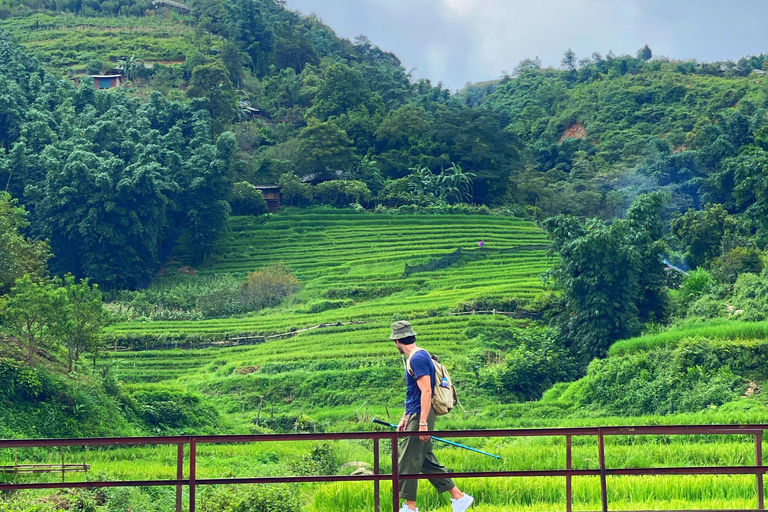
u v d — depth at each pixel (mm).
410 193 92562
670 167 107875
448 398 8453
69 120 87875
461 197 97750
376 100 125188
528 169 109062
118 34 149375
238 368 45562
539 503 12656
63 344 36312
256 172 94938
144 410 33344
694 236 61188
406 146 107562
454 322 50562
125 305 63000
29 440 7496
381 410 37688
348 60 184875
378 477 7770
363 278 67062
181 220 79750
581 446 22969
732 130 107500
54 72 126375
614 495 12891
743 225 61125
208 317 61500
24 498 14180
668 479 13586
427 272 67000
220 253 78250
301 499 14672
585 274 42219
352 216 85750
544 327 49188
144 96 116125
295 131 112438
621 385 33562
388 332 50406
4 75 96125
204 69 103688
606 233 42219
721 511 8766
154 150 81938
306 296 63688
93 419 29906
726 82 156750
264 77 141500
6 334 33906
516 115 172500
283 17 184125
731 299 43375
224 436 7707
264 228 83125
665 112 148250
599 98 159375
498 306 53188
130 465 23422
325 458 19594
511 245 76562
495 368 41438
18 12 163125
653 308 45062
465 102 191000
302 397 40844
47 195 71000
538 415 34094
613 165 120312
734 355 31672
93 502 14297
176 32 153375
